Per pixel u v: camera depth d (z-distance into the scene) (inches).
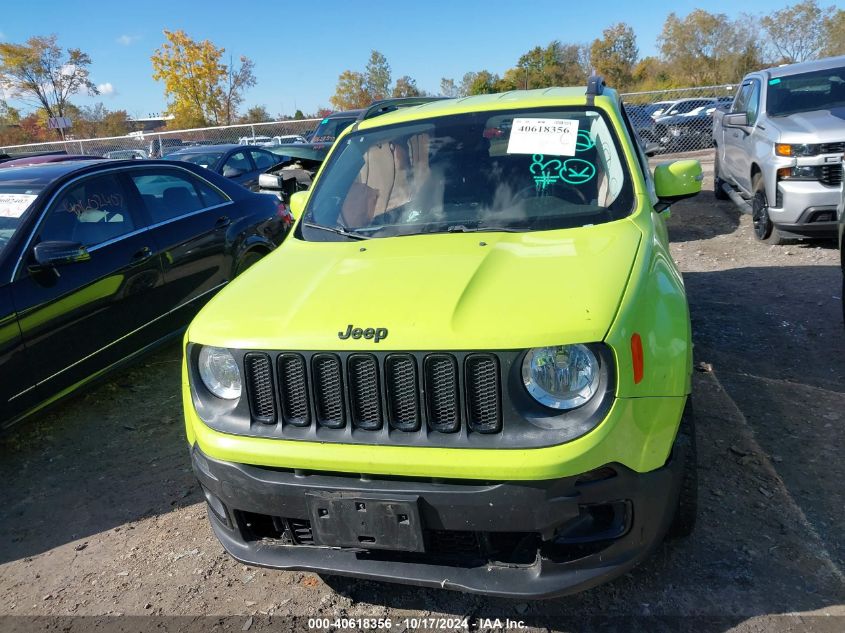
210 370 98.2
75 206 181.9
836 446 137.8
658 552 110.0
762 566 105.6
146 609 111.0
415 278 99.1
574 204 120.8
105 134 1827.0
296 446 89.8
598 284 91.3
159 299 196.7
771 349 190.5
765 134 291.9
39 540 134.2
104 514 140.8
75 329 171.6
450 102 154.9
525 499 81.7
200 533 130.8
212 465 95.3
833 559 105.8
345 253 118.3
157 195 207.0
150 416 183.9
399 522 85.6
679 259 295.6
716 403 159.8
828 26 1867.6
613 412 82.4
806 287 240.2
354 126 154.9
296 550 96.7
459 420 84.7
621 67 2127.2
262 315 98.3
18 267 162.2
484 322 85.4
